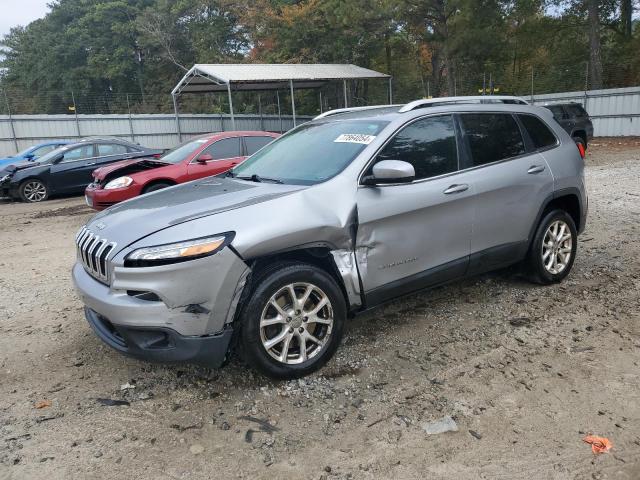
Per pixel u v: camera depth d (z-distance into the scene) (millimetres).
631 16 32500
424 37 34062
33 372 3732
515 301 4766
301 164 4082
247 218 3260
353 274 3623
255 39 44344
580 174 5168
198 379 3555
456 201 4129
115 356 3943
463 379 3479
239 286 3152
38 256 7379
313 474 2637
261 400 3279
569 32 32969
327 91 39375
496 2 29203
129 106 34062
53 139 28531
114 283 3125
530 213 4719
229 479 2613
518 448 2803
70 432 3016
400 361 3734
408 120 4094
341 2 34125
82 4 60469
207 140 9828
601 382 3416
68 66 56406
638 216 8109
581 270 5586
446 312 4562
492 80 35000
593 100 27609
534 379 3463
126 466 2719
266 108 45000
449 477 2600
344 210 3562
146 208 3652
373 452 2791
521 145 4781
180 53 52500
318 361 3516
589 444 2826
